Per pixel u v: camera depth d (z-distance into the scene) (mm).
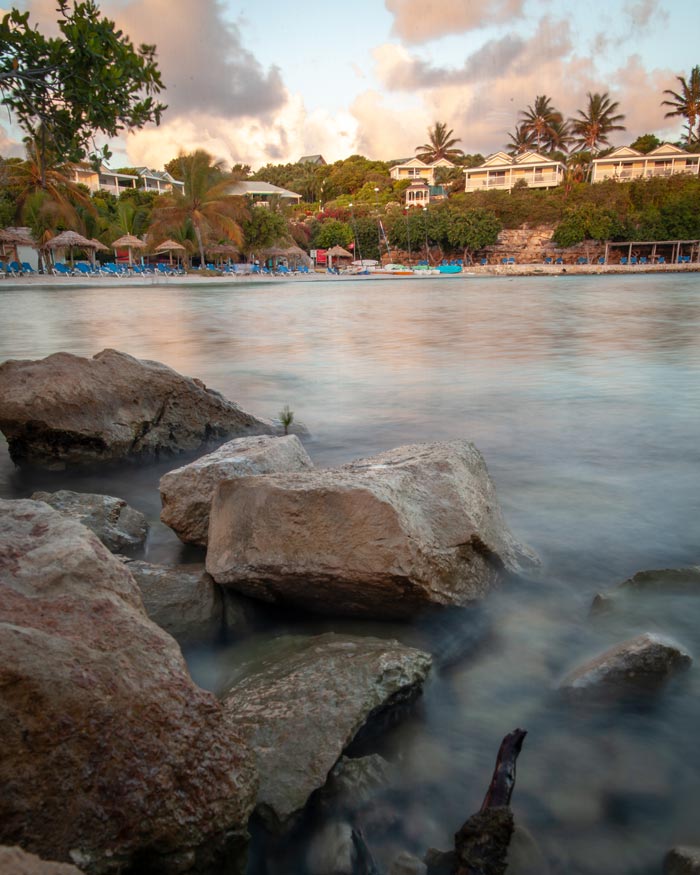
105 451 5656
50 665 1707
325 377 10164
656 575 3377
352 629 3070
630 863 1911
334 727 2166
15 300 26938
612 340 14164
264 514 3014
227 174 54188
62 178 46875
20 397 5504
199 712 1885
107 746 1696
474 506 3398
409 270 68938
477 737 2398
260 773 2023
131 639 1918
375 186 108438
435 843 1972
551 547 4055
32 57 4477
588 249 77000
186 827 1734
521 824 2033
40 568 2031
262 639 3025
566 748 2340
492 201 79438
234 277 52625
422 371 10648
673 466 5699
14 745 1600
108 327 17375
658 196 73750
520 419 7434
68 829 1602
